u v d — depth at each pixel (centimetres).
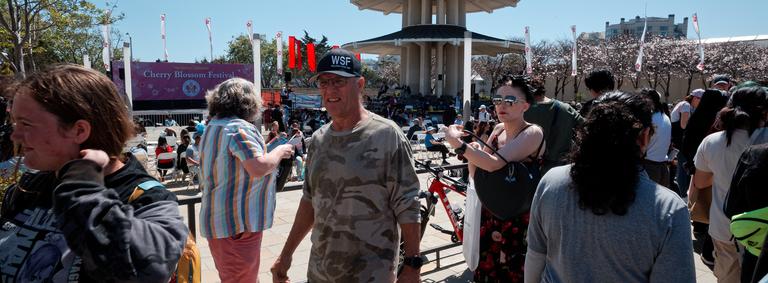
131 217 120
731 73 3853
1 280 122
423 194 371
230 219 275
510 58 5062
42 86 122
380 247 220
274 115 1897
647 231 154
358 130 221
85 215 110
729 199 235
